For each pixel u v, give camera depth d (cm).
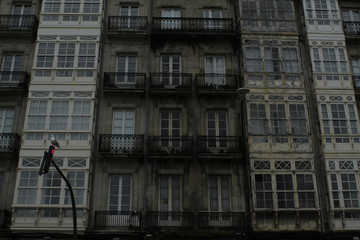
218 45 2641
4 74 2469
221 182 2328
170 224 2191
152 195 2255
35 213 2116
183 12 2755
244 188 2283
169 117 2472
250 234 2155
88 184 2206
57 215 2117
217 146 2362
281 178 2225
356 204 2184
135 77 2514
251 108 2370
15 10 2716
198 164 2325
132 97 2475
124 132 2417
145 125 2409
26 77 2466
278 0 2641
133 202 2234
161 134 2427
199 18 2652
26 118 2303
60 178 2189
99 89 2469
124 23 2645
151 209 2228
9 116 2436
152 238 2080
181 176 2312
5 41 2594
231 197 2280
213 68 2617
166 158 2311
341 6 2777
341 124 2352
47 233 2095
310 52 2517
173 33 2608
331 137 2319
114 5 2723
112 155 2284
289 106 2388
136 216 2189
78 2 2608
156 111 2456
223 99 2491
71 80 2405
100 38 2548
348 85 2447
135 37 2620
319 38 2556
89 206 2200
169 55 2636
